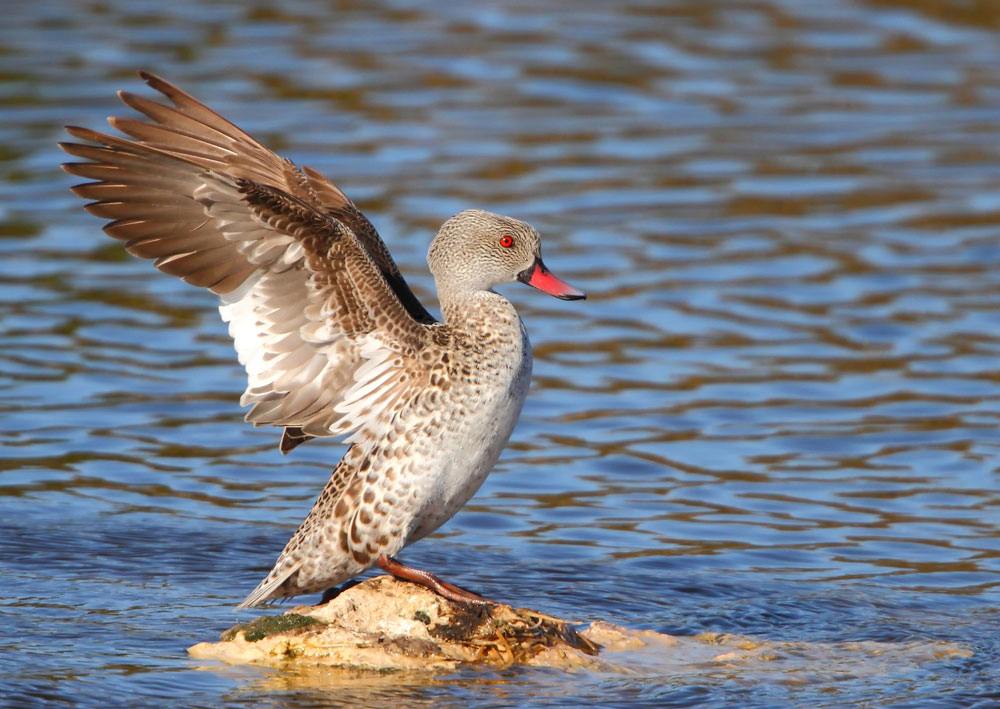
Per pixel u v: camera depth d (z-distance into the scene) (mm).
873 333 17094
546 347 16734
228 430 14383
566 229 20453
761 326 17312
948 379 15727
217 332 17156
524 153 23562
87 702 8562
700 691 8977
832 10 31703
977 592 10898
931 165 23406
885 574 11273
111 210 8758
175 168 8828
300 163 22453
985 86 27359
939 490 13039
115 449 13719
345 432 9383
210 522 12141
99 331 16922
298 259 8984
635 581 11102
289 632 9430
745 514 12555
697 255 19672
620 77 27516
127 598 10383
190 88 25812
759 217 21125
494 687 8992
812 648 9773
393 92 26297
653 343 16844
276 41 29094
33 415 14430
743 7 31844
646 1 32188
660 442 14203
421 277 18344
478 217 10016
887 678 9234
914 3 32031
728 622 10305
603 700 8820
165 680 8953
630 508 12688
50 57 27469
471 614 9500
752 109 26125
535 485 13219
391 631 9422
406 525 9375
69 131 8758
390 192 21531
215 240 8859
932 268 19172
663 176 22766
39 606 10125
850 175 22906
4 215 20734
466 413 9391
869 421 14664
